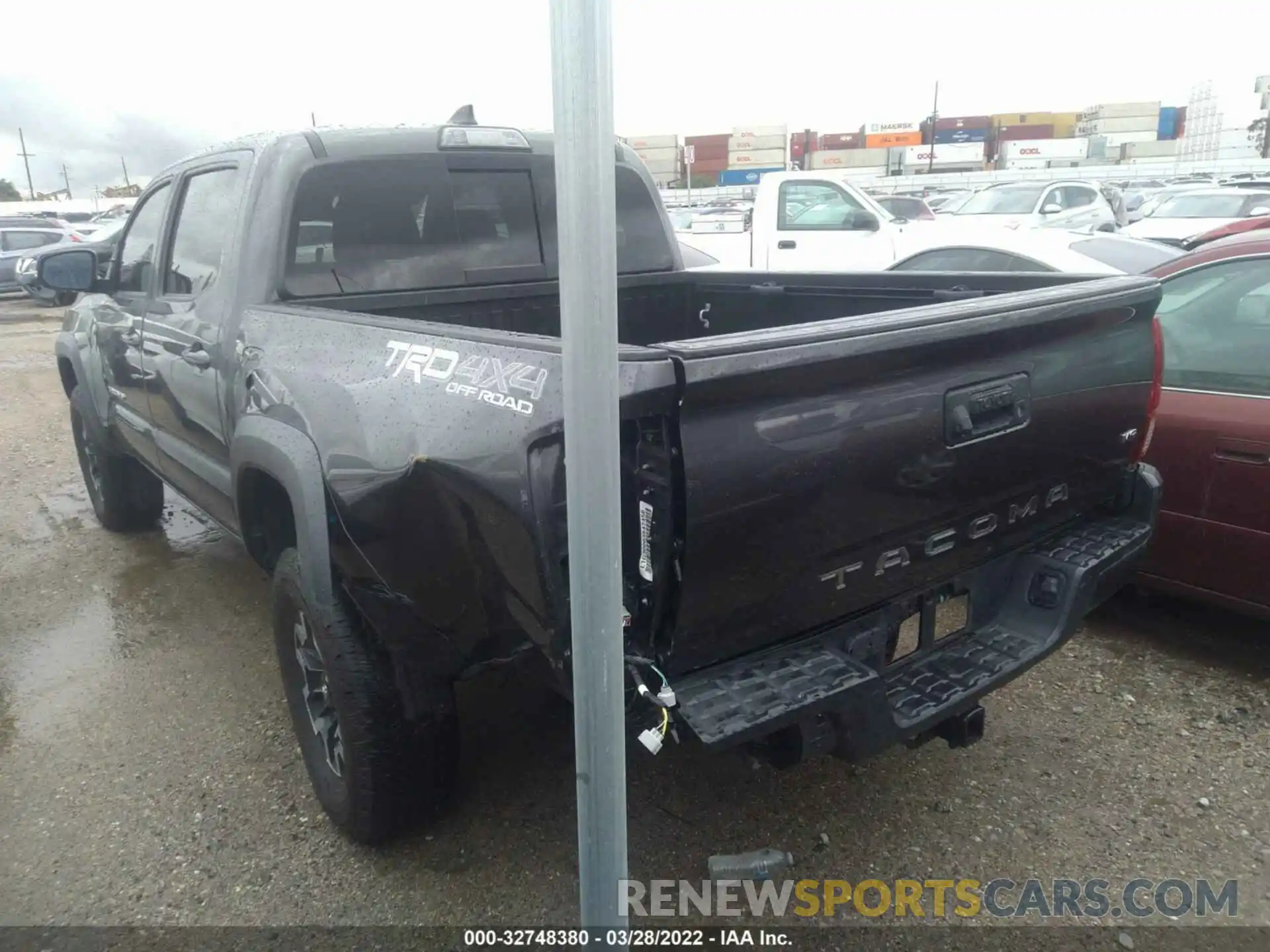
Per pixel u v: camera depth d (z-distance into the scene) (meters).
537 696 3.64
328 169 3.37
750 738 1.95
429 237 3.64
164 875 2.80
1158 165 43.75
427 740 2.68
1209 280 3.79
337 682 2.60
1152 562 3.79
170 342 3.84
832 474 2.09
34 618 4.57
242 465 3.02
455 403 2.21
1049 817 2.94
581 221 1.41
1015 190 14.98
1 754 3.43
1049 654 2.60
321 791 2.91
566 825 2.95
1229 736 3.30
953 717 2.44
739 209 23.47
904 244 9.30
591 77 1.37
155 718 3.65
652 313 4.32
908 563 2.37
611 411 1.48
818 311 3.94
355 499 2.44
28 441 8.21
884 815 2.98
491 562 2.16
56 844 2.95
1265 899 2.60
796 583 2.13
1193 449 3.58
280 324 3.07
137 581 4.98
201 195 3.78
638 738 2.03
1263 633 4.00
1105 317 2.65
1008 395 2.42
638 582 1.97
